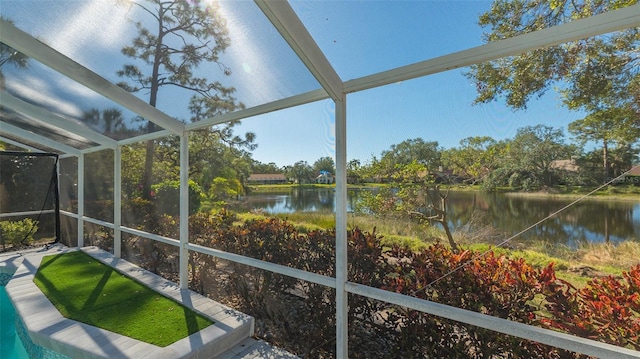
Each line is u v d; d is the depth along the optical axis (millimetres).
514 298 1546
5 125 4047
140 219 4180
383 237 2020
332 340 2311
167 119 2902
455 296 1728
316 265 2445
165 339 2318
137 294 3152
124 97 2391
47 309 2783
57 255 4633
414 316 1906
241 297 2982
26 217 5582
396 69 1688
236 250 3053
